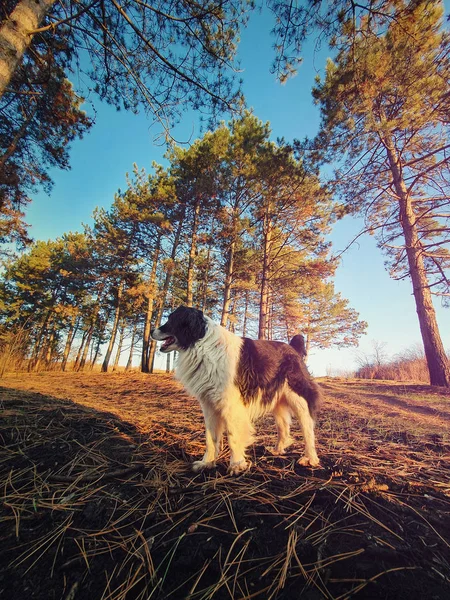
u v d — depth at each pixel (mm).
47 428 2756
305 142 8547
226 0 3508
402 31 3580
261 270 13070
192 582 1173
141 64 4016
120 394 6129
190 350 2453
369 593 1118
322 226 11062
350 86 5914
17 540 1383
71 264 19828
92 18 3568
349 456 2500
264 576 1196
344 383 8805
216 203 11930
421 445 2883
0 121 6051
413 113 6543
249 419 2389
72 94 5961
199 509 1637
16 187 7648
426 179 8594
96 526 1488
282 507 1663
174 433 3010
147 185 16516
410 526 1521
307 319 20484
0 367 9203
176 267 14656
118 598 1095
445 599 1088
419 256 8250
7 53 2959
